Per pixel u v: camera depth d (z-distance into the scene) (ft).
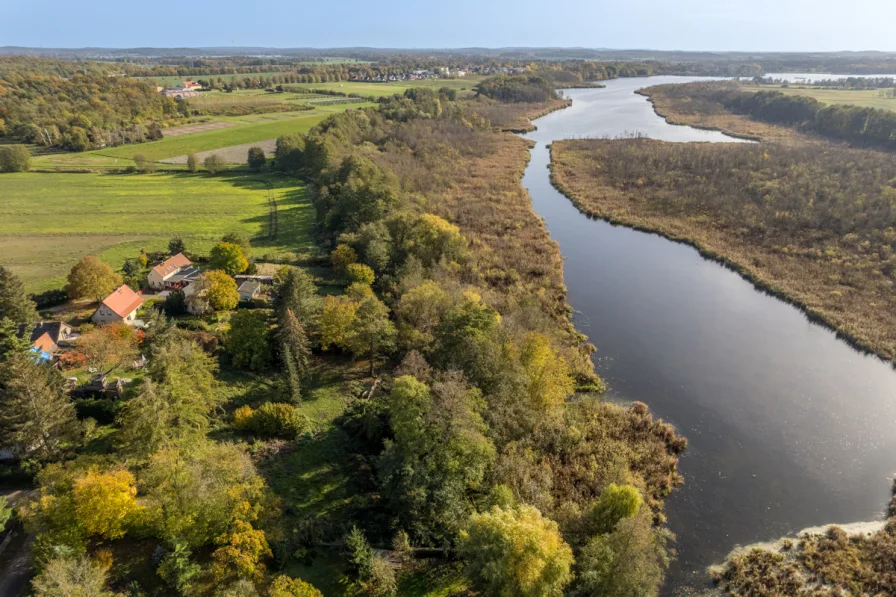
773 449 186.09
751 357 239.91
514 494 146.10
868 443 187.93
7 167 531.50
